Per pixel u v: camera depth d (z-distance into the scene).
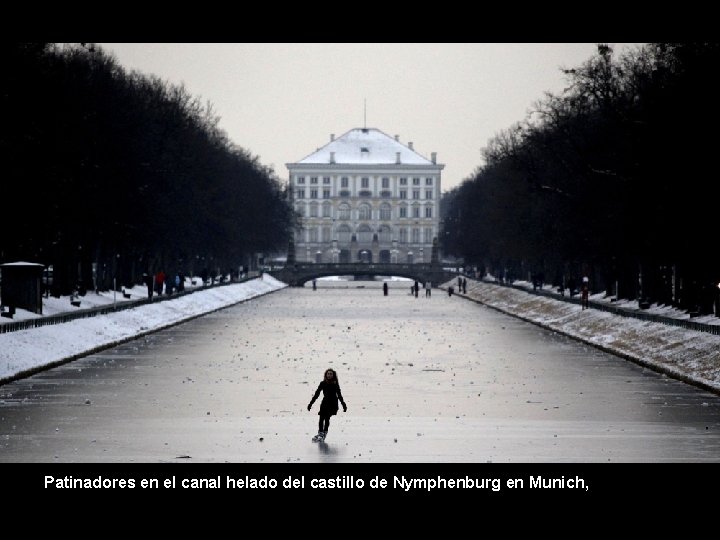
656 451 47.59
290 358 86.50
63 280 138.38
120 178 133.88
